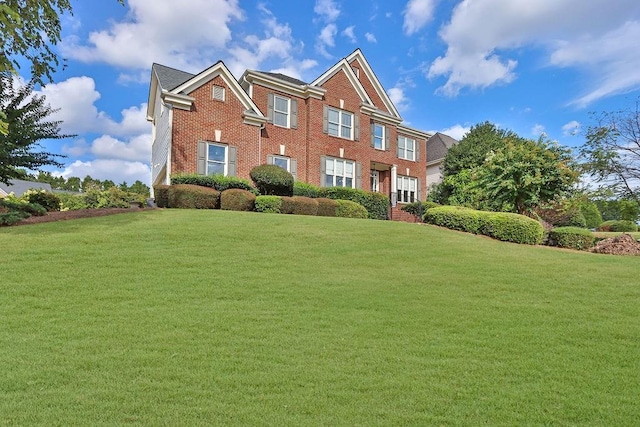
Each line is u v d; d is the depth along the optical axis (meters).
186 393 2.93
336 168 21.44
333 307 5.09
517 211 14.12
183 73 19.52
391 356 3.70
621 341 4.20
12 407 2.66
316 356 3.66
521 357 3.75
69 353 3.55
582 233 11.62
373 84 24.83
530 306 5.38
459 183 26.62
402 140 26.66
